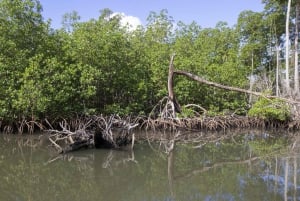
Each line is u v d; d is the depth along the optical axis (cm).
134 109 2191
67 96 1828
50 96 1777
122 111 2070
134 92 2200
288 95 2286
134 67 2205
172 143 1775
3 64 1728
